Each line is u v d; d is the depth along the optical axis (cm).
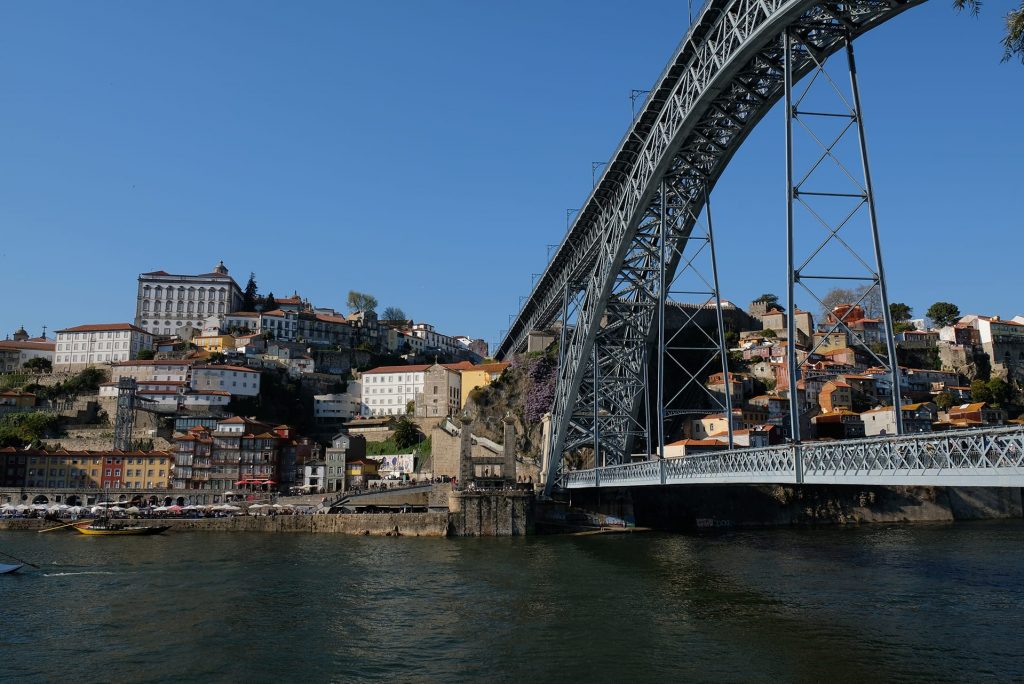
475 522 9056
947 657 3469
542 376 12381
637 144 6819
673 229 7212
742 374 13750
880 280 3875
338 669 3453
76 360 17112
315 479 12456
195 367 15125
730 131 5919
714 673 3306
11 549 7431
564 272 9825
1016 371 15075
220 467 12444
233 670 3447
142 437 13388
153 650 3750
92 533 8856
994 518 11194
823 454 3719
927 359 15675
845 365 14675
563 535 9175
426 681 3288
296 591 5181
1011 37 2255
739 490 10600
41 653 3700
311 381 17150
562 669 3406
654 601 4769
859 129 4084
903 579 5450
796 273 4038
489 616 4416
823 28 4400
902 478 3098
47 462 12019
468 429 9962
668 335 13412
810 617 4269
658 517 10256
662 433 6212
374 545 7938
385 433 14838
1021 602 4597
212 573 5931
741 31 4888
